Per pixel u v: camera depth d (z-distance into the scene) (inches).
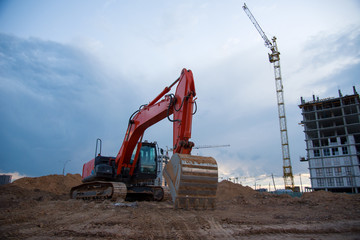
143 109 512.1
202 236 219.8
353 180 2974.9
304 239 211.9
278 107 3599.9
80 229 243.6
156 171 589.3
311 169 3255.4
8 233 231.1
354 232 242.5
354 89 3385.8
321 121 3469.5
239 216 331.9
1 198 640.4
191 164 340.5
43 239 211.0
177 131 382.6
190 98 378.0
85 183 594.6
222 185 999.0
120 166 541.3
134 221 281.0
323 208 457.1
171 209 379.9
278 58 3767.2
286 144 3408.0
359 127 3245.6
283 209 457.7
